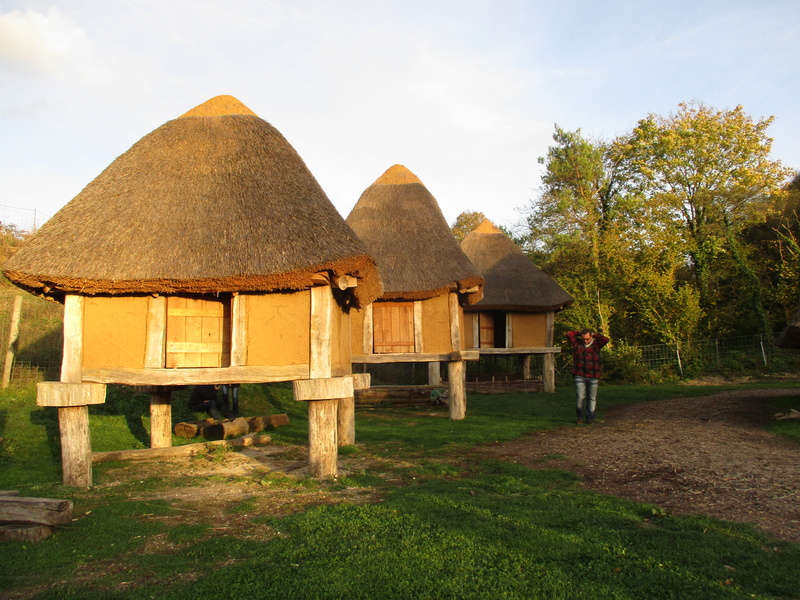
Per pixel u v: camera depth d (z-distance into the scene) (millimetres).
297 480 7371
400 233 14039
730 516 5344
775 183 27016
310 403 7512
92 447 9758
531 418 13086
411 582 3992
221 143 8609
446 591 3852
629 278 24328
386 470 7887
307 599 3766
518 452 9031
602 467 7562
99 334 7488
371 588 3914
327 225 7359
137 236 7336
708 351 22375
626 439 9289
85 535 5164
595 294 26234
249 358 7426
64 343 7383
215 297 8047
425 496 6180
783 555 4379
